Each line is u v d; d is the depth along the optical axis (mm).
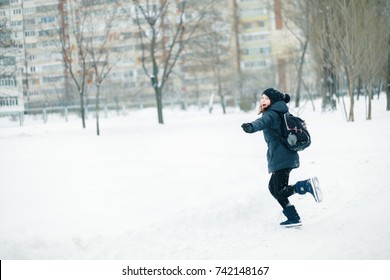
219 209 8977
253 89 58375
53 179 12008
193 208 8930
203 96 74688
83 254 7113
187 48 39688
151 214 8664
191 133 25531
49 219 8391
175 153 17281
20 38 35344
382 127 22391
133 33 40531
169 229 8102
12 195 10203
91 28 32156
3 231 7793
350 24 26547
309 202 10164
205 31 38531
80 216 8555
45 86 54969
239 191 10375
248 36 106125
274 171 8477
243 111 50094
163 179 11750
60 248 7219
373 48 26547
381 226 8078
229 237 7992
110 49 37812
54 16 33750
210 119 38469
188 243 7637
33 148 20141
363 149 16344
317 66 40094
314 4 33875
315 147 17453
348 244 7305
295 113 35906
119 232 7750
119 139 23531
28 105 51812
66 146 20734
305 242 7578
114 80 72562
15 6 34188
